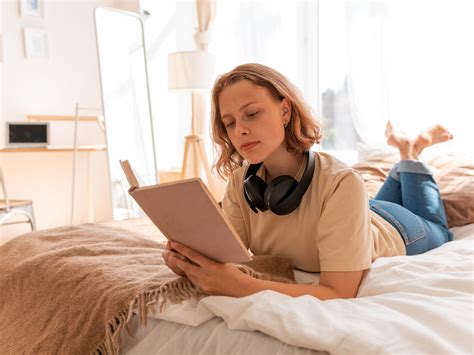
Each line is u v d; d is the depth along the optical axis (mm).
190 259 938
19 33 3684
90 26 4094
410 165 1629
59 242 1409
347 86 2916
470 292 899
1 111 3607
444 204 1718
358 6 2799
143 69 3688
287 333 772
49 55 3844
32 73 3764
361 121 2842
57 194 3973
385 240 1284
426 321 774
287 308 820
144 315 899
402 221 1390
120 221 1896
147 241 1396
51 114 3883
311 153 1082
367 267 1012
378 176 2113
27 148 3176
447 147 2475
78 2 4008
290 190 1061
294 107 1036
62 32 3920
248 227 1255
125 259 1167
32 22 3746
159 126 4277
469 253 1168
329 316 801
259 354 801
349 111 2971
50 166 3922
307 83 3121
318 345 744
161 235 1636
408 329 729
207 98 3654
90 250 1246
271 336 816
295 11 3191
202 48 3348
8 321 1181
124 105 3490
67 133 3992
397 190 1693
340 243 989
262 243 1199
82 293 1026
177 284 962
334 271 989
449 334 724
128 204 3459
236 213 1250
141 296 918
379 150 2537
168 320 923
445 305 822
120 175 3408
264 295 866
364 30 2797
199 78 3115
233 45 3627
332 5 2980
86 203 4137
